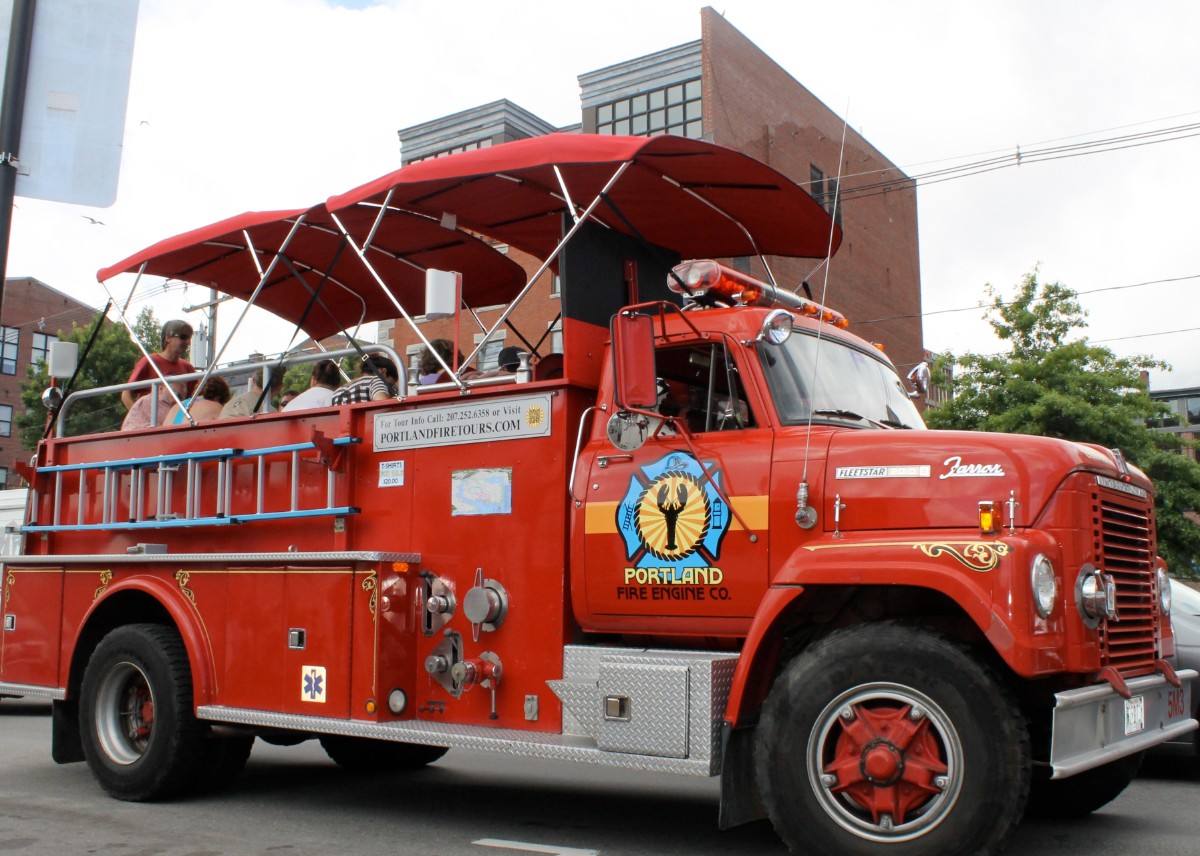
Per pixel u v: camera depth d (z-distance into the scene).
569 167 6.07
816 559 4.69
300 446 6.53
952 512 4.69
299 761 8.77
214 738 6.84
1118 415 19.25
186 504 7.20
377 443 6.42
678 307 5.68
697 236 7.12
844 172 32.94
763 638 4.72
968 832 4.21
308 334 9.66
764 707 4.73
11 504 12.88
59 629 7.50
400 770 8.17
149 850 5.42
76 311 51.19
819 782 4.54
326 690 6.06
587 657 5.40
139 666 6.82
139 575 7.12
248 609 6.49
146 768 6.68
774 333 5.04
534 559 5.69
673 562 5.25
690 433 5.39
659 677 4.93
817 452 5.02
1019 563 4.34
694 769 4.77
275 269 8.31
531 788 7.42
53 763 8.45
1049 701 4.85
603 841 5.60
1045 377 20.20
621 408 5.19
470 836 5.75
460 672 5.74
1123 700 4.82
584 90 30.62
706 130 28.11
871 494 4.85
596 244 6.33
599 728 5.07
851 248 32.78
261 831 5.89
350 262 8.30
